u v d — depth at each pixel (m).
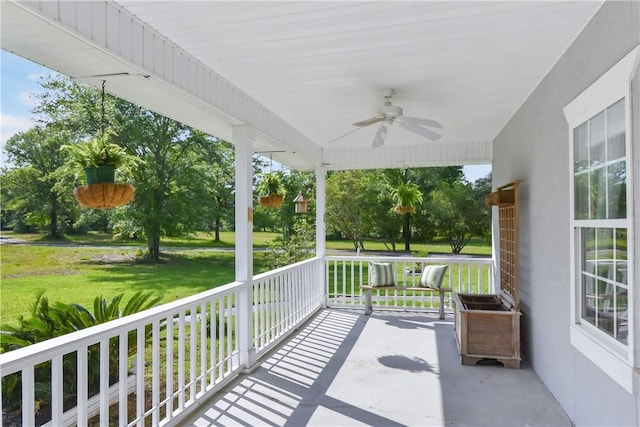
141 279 11.80
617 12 2.17
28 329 3.50
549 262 3.49
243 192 4.11
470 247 15.45
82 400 2.12
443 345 4.92
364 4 2.33
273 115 4.82
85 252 12.76
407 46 2.94
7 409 3.31
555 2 2.33
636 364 2.01
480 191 14.93
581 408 2.79
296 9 2.38
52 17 1.90
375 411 3.20
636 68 1.99
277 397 3.46
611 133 2.34
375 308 7.02
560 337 3.22
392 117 3.85
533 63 3.28
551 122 3.39
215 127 4.22
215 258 14.45
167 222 12.86
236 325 4.07
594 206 2.59
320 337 5.28
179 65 2.93
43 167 11.62
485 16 2.49
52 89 12.13
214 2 2.28
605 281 2.47
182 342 3.08
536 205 3.90
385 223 15.34
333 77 3.59
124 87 2.88
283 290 5.32
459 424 2.99
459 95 4.14
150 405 3.67
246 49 2.96
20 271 11.39
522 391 3.56
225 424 2.98
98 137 2.82
